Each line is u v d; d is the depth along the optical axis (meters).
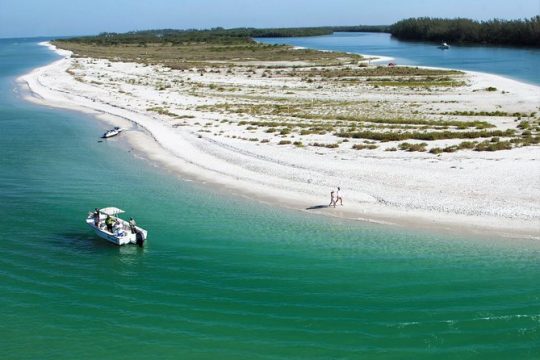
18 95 116.94
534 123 75.31
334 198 45.53
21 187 52.06
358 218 41.72
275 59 192.25
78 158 63.25
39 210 45.81
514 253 35.03
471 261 34.19
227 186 50.94
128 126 81.62
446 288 30.92
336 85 124.44
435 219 40.59
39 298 31.09
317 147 62.59
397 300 29.86
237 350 26.05
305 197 46.75
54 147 69.06
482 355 24.95
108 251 37.53
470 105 94.31
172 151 64.62
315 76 141.75
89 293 31.66
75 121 87.12
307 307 29.50
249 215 43.44
